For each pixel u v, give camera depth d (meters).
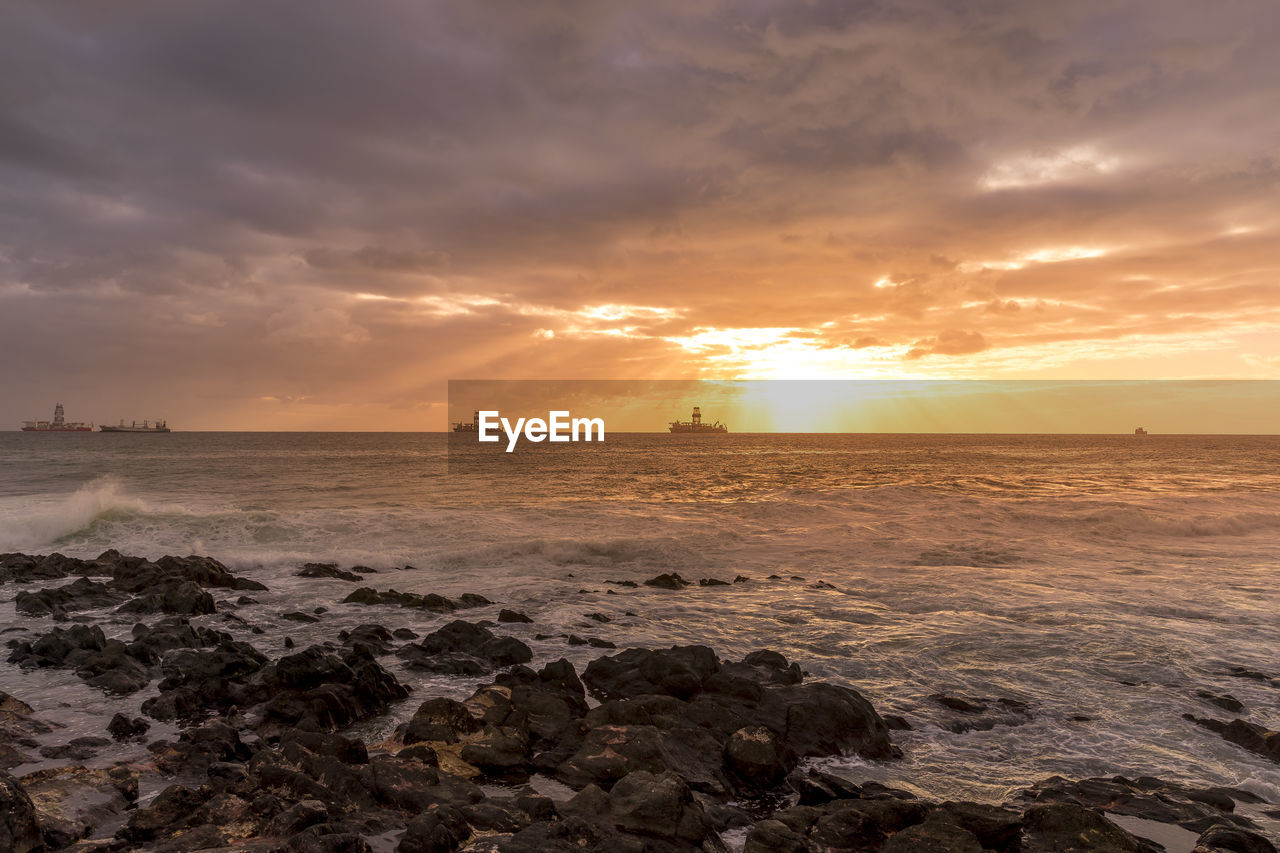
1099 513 28.44
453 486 40.56
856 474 50.53
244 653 10.91
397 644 12.91
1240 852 6.10
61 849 5.68
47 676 10.63
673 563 21.53
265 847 5.51
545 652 12.43
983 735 9.10
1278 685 10.94
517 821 6.36
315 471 51.53
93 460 64.56
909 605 15.93
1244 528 27.31
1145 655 12.23
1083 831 6.23
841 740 8.57
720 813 7.00
